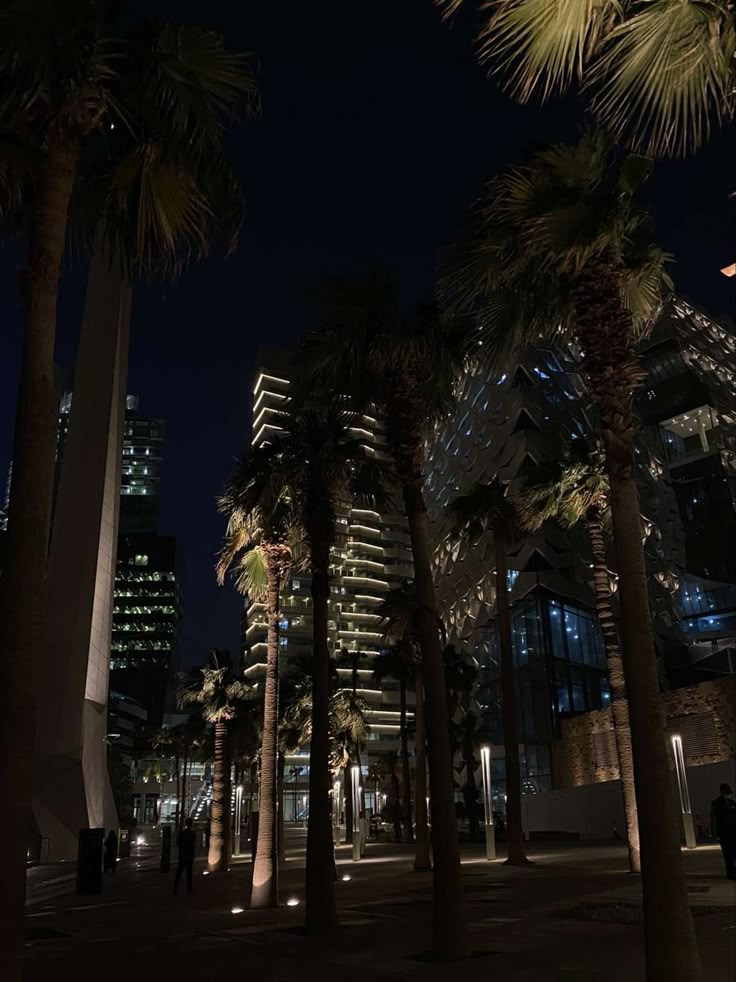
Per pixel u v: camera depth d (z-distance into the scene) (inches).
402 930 496.7
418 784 1136.8
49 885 1148.5
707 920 432.1
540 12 183.0
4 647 207.6
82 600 1823.3
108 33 279.6
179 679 1476.4
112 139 306.5
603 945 386.0
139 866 1492.4
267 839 713.0
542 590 2778.1
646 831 250.5
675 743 1179.9
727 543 3543.3
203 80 292.0
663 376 3833.7
